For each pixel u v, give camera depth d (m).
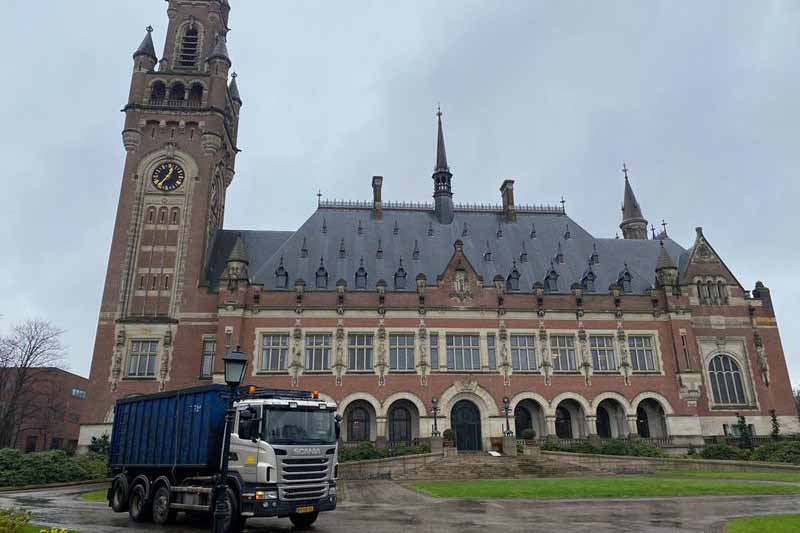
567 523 20.39
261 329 51.38
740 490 29.66
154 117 58.56
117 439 25.86
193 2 65.38
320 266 55.38
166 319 52.44
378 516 22.67
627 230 74.69
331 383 50.47
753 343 57.22
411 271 56.84
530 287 57.09
